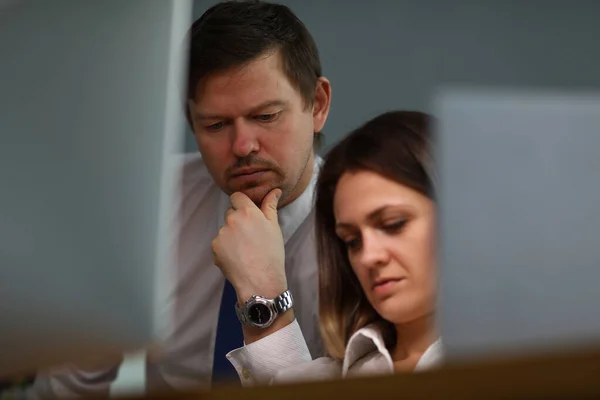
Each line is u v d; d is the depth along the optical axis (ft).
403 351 12.98
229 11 14.03
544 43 16.67
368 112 14.46
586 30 16.71
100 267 5.49
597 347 5.47
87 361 5.74
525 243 5.65
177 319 14.29
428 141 13.41
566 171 5.66
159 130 5.49
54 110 5.41
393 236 13.07
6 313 5.55
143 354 5.80
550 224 5.64
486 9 16.43
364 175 13.30
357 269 13.32
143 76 5.47
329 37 14.78
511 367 5.18
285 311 13.48
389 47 15.47
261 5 14.28
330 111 14.60
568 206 5.64
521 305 5.64
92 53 5.43
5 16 5.37
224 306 14.26
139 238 5.49
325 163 13.85
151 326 5.59
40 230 5.45
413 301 12.86
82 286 5.50
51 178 5.43
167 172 5.52
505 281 5.65
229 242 13.79
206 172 14.24
